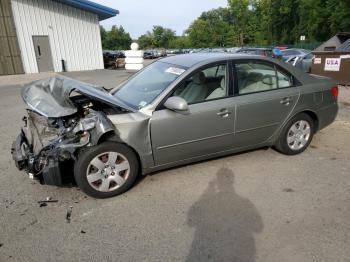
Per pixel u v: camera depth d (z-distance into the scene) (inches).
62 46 845.8
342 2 1536.7
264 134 170.7
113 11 888.9
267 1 2659.9
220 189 145.6
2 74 772.0
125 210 129.9
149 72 174.2
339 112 291.4
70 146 127.7
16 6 758.5
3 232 115.9
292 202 134.1
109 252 105.4
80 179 131.3
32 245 108.9
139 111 141.0
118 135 133.5
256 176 157.8
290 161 175.5
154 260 101.6
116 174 137.6
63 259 102.3
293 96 172.7
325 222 119.9
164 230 116.6
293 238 111.0
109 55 1078.4
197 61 156.8
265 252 104.3
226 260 101.1
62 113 129.5
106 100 135.3
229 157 180.4
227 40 3627.0
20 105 358.6
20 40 780.0
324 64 457.7
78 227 118.7
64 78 155.2
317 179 154.5
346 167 167.8
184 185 149.6
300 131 182.1
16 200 137.7
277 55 690.8
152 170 147.4
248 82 163.3
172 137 143.7
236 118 157.1
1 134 236.4
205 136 151.7
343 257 101.8
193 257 102.7
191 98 147.9
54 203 135.3
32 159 133.3
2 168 171.0
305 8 1974.7
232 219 122.7
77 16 854.5
